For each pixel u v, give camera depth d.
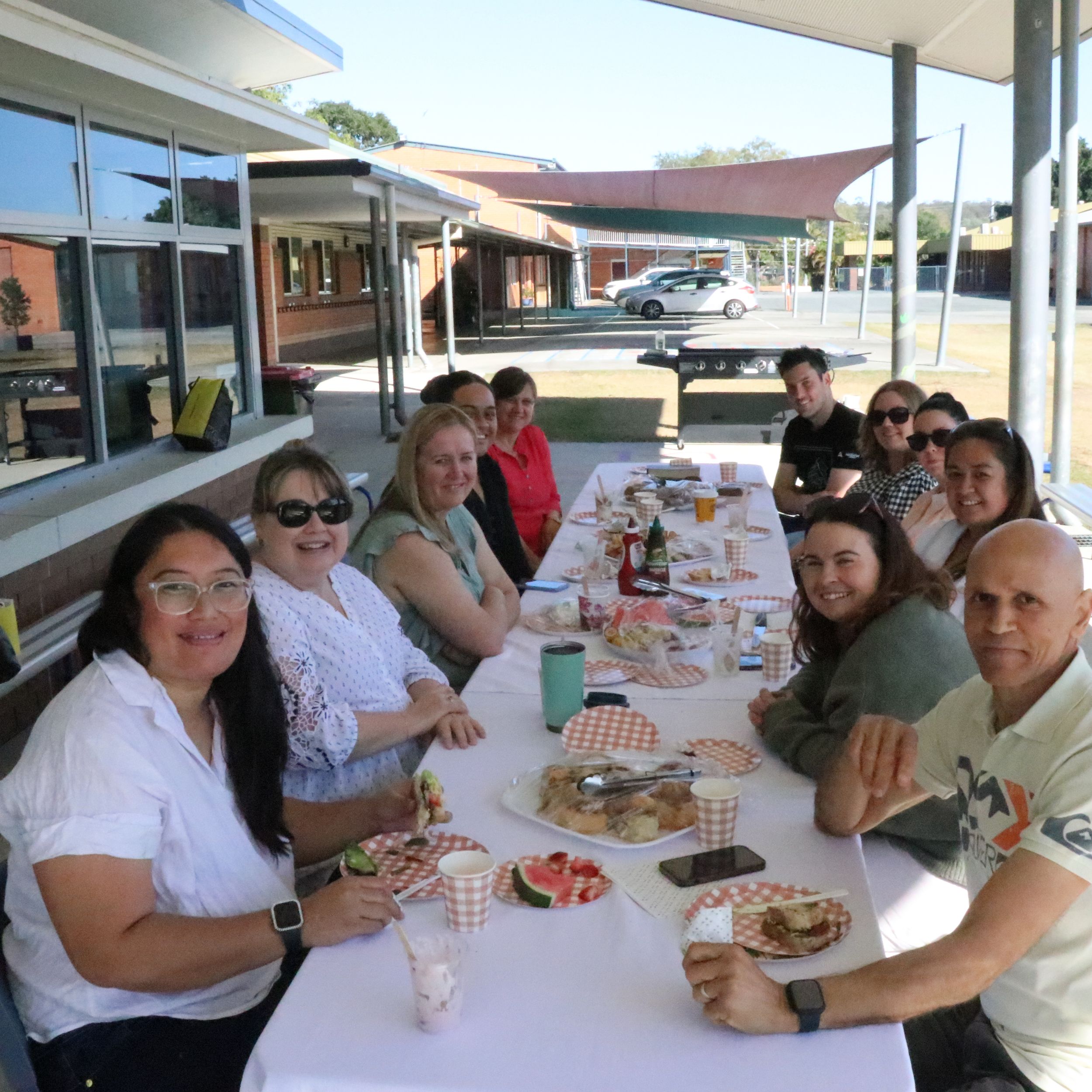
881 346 21.70
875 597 2.29
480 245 25.34
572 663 2.53
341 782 2.63
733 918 1.75
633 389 16.19
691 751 2.34
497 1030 1.52
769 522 4.92
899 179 10.31
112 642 1.88
